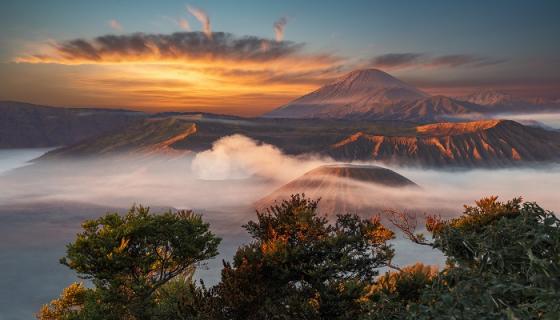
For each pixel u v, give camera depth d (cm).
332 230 1365
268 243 1313
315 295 1248
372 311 515
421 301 462
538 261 402
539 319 365
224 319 1198
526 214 476
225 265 1275
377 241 1386
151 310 1962
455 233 514
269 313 1180
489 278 430
